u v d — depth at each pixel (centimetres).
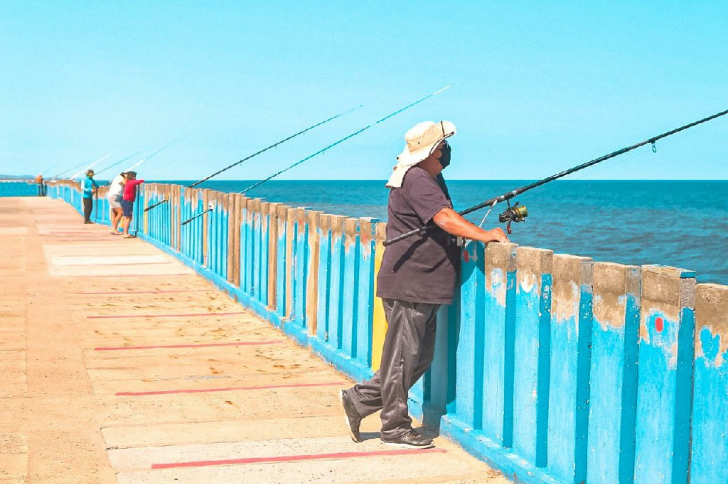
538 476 409
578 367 387
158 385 622
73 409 554
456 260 470
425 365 479
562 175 457
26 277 1147
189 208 1322
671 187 18862
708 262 3428
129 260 1375
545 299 413
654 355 344
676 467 332
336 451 478
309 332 754
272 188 19225
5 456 459
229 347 756
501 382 448
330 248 712
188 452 473
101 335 790
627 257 3625
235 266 1034
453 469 449
